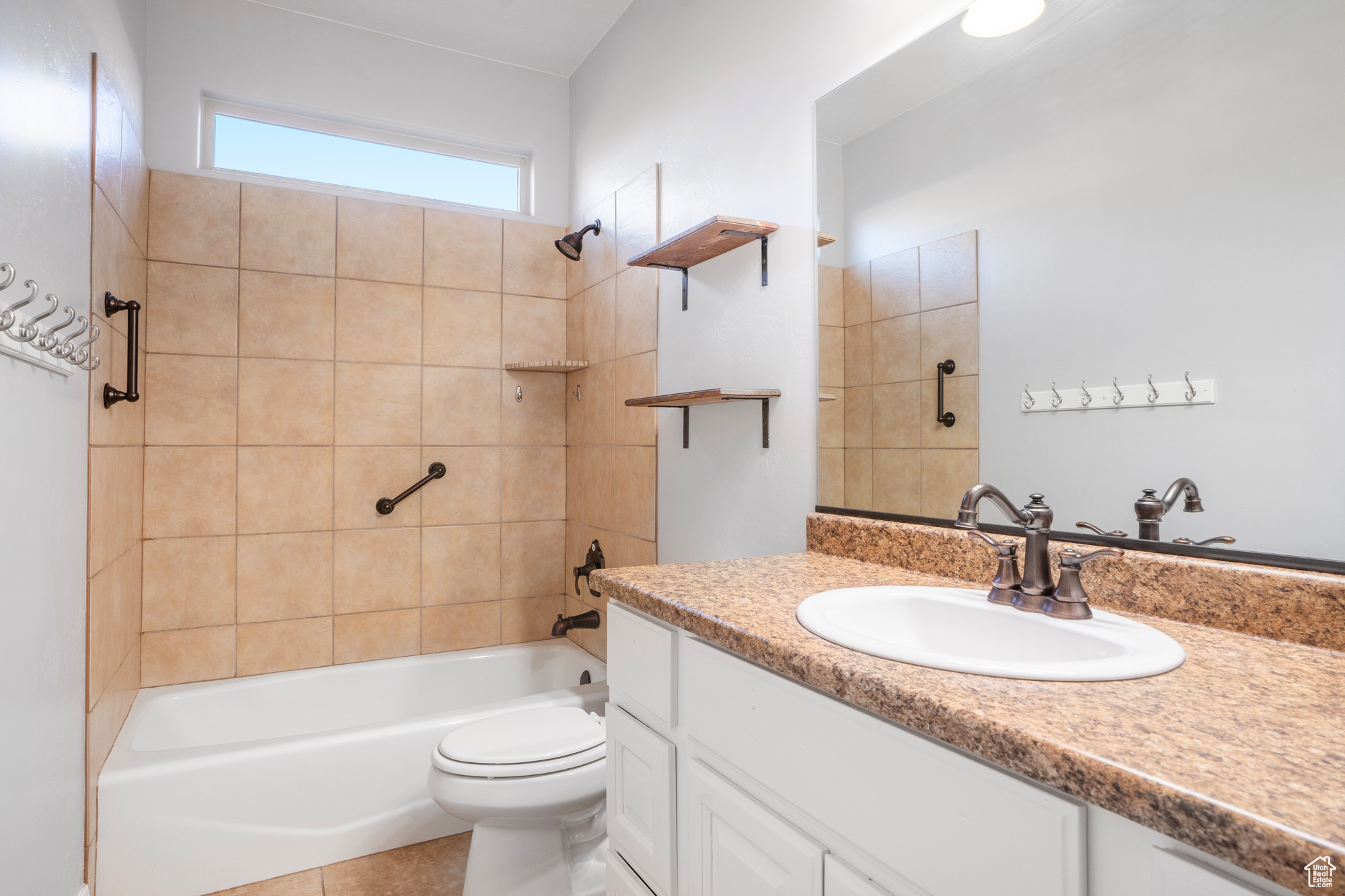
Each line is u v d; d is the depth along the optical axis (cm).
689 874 106
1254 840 43
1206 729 59
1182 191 95
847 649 82
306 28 254
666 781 109
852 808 76
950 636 105
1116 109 103
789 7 170
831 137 157
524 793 159
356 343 262
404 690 259
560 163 297
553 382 296
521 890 165
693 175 207
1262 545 87
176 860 173
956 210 128
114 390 173
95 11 159
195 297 238
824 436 158
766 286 176
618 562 250
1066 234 110
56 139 130
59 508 134
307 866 187
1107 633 87
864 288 148
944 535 126
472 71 281
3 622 106
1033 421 115
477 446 282
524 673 275
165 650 234
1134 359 101
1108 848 55
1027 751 57
